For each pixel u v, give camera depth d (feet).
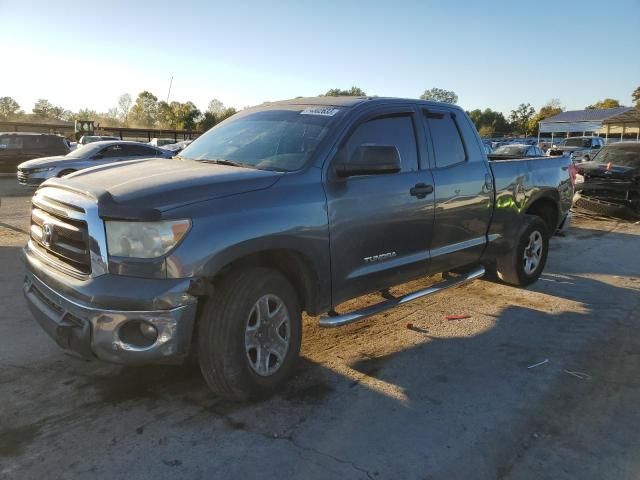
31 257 11.75
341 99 14.67
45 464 9.20
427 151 15.34
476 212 16.93
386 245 13.80
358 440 10.23
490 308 18.38
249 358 11.02
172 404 11.36
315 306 12.51
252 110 15.79
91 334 9.87
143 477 8.96
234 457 9.59
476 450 10.00
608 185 38.96
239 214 10.57
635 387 12.68
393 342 15.19
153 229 9.72
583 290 20.76
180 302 9.80
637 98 251.19
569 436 10.55
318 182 12.12
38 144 71.15
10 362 13.10
